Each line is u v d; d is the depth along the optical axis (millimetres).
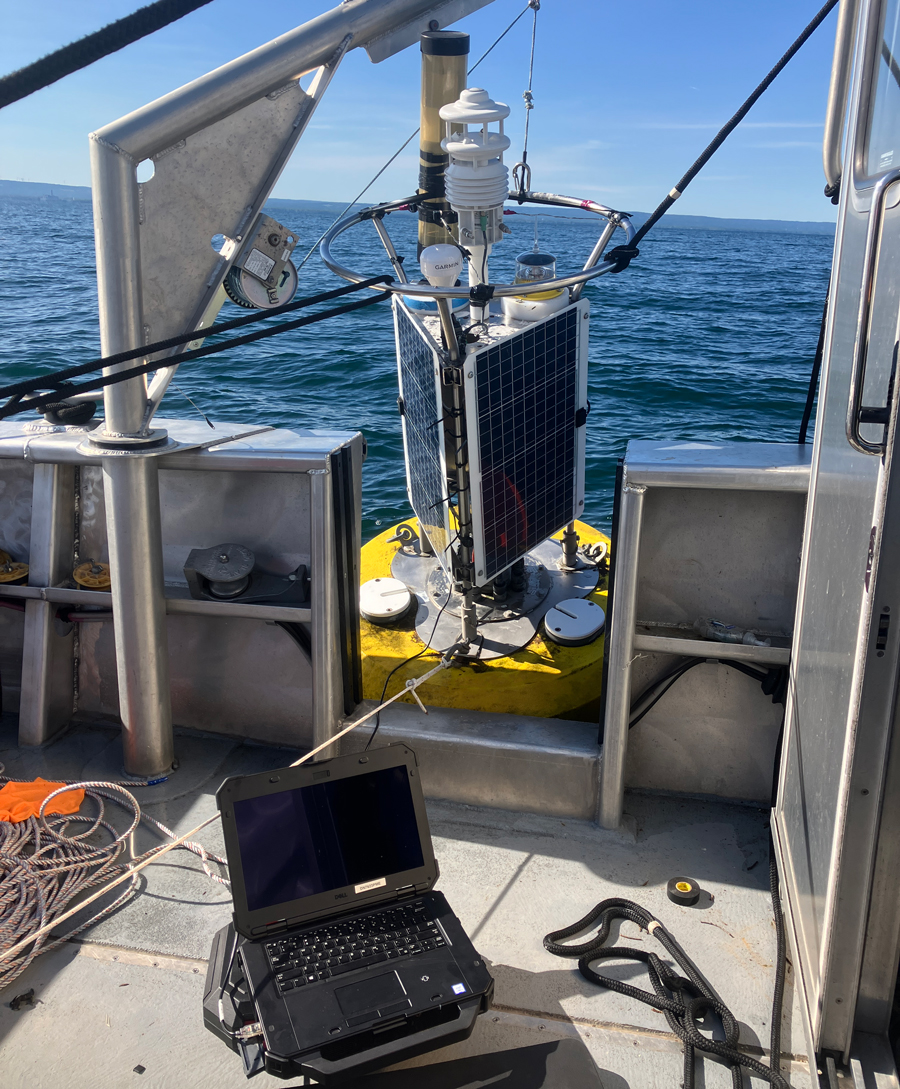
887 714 1469
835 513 1846
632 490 2412
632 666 2672
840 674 1687
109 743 3070
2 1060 1977
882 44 1675
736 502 2529
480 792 2766
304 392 13227
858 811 1554
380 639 3215
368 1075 1906
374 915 2039
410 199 2889
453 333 2428
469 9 2344
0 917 2299
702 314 24234
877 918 1646
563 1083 1898
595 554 3674
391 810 2170
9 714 3229
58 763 2959
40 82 1137
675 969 2230
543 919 2373
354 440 2783
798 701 2213
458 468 2648
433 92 2676
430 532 3242
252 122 2248
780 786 2449
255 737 3068
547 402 2820
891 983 1712
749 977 2203
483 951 2275
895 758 1491
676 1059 1996
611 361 16078
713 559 2588
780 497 2508
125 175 2203
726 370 15484
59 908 2332
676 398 13430
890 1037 1903
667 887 2461
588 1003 2127
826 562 1920
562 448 2986
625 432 11602
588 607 3244
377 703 2949
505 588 3361
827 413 2033
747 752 2750
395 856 2123
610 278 34906
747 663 2590
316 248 2543
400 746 2225
